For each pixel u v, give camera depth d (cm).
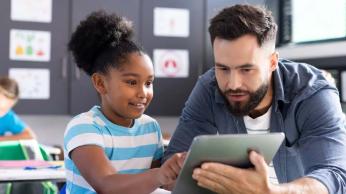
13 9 366
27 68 371
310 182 111
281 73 149
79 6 376
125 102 139
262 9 131
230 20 125
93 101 383
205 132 159
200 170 97
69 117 416
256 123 150
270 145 101
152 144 152
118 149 141
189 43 396
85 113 141
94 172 121
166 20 392
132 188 112
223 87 129
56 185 223
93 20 149
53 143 413
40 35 371
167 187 125
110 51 143
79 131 132
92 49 147
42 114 376
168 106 395
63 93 378
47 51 373
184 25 395
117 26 147
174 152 153
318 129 135
